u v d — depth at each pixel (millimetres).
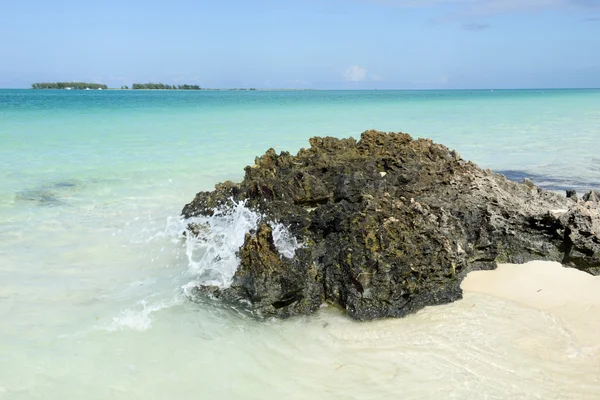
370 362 5773
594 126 29953
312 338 6344
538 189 9875
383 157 10445
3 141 21203
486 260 8062
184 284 7680
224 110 46188
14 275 7852
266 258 7051
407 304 6848
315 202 9195
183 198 12594
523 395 5133
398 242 7074
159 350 6027
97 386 5348
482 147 20938
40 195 12484
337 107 53969
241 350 6086
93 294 7340
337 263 7176
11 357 5758
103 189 13266
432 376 5473
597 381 5312
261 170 10352
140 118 34781
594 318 6465
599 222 8031
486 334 6211
